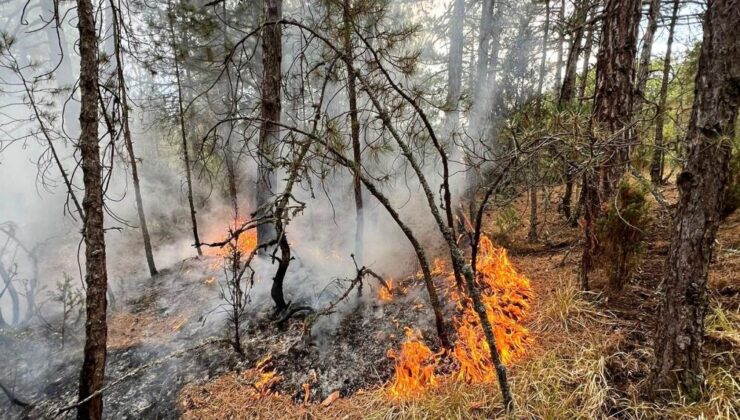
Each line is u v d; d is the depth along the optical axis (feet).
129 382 12.31
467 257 15.38
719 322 8.76
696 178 6.26
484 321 7.91
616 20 11.76
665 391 7.35
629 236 10.37
